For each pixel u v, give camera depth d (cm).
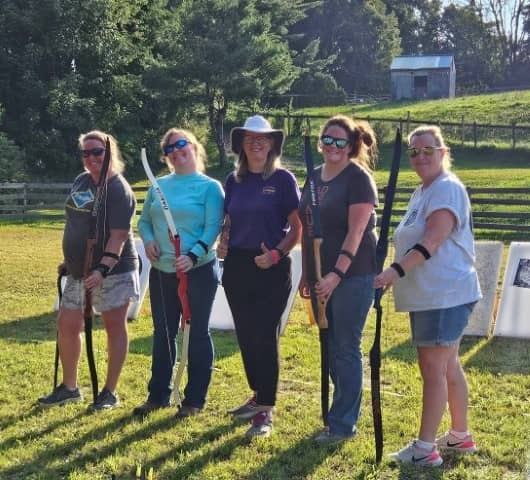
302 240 432
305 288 458
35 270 1081
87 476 387
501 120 3531
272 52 3247
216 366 596
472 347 661
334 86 4953
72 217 481
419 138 387
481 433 441
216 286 485
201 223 471
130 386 542
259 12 3897
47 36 3103
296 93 4875
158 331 485
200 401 482
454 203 377
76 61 3225
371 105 4641
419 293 383
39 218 1938
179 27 3155
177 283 477
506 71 7519
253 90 3119
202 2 3147
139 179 3136
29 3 3097
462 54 7531
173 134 476
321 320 413
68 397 505
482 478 377
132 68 3406
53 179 3008
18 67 3095
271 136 450
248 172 459
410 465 393
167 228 472
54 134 3042
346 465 397
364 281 416
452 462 398
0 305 853
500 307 712
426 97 5109
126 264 490
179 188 475
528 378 556
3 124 3023
